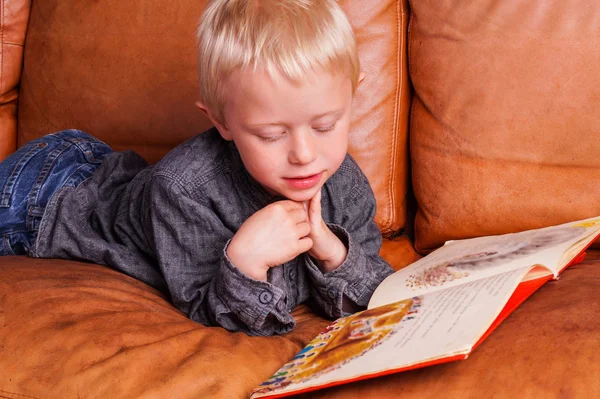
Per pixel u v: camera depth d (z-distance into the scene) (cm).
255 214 96
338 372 72
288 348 89
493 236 111
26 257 117
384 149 135
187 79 142
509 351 74
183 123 142
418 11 130
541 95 116
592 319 77
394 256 133
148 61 145
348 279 104
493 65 120
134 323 89
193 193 104
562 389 68
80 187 123
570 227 102
